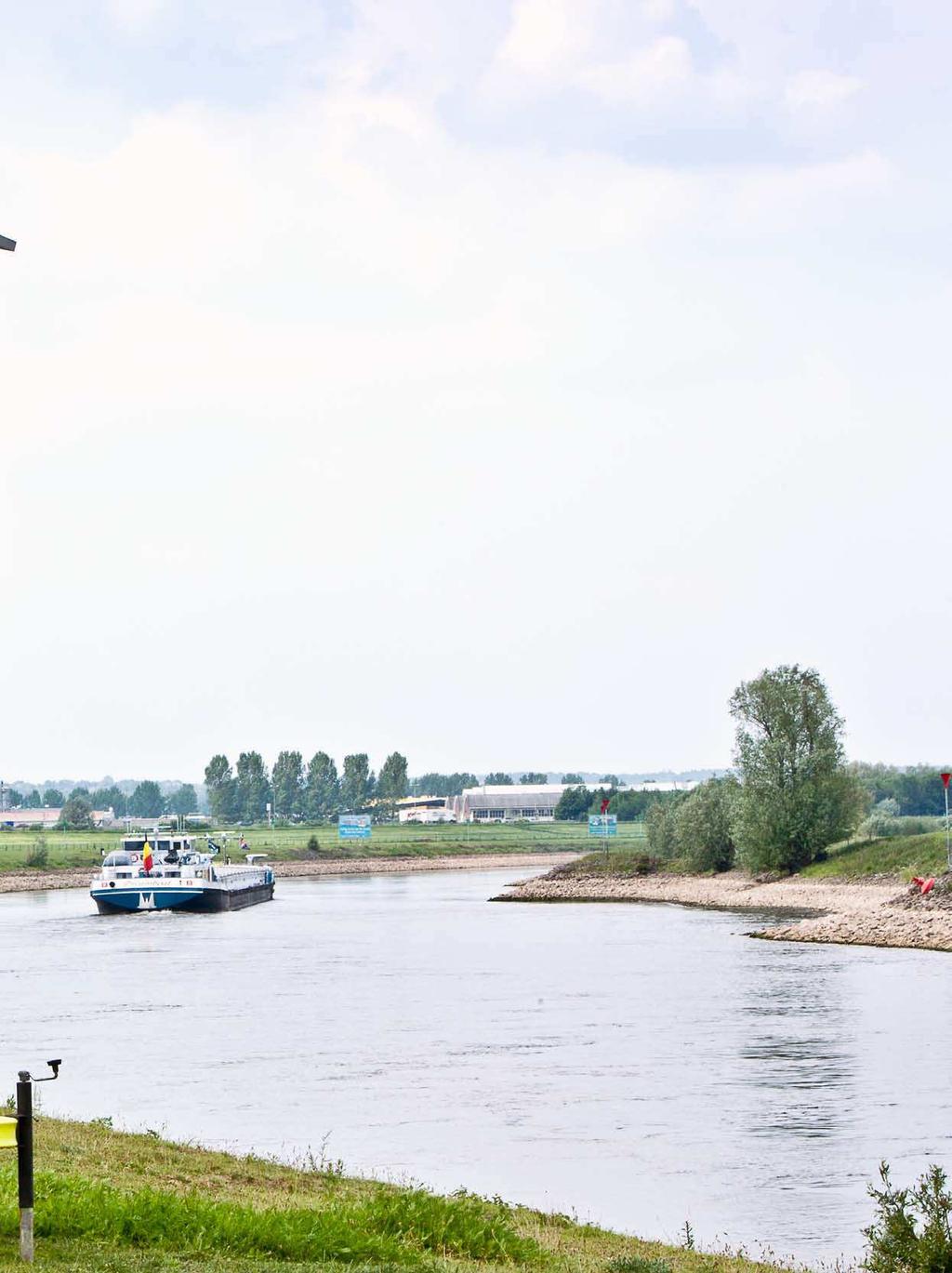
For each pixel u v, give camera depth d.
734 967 139.12
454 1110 73.31
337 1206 41.97
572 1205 55.78
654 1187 58.81
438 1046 93.50
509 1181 59.44
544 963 145.50
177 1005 114.88
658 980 129.00
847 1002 112.06
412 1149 64.81
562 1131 68.62
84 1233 33.59
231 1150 62.66
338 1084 80.19
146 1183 44.34
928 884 180.00
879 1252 41.44
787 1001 113.56
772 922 196.12
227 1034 99.06
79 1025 103.81
